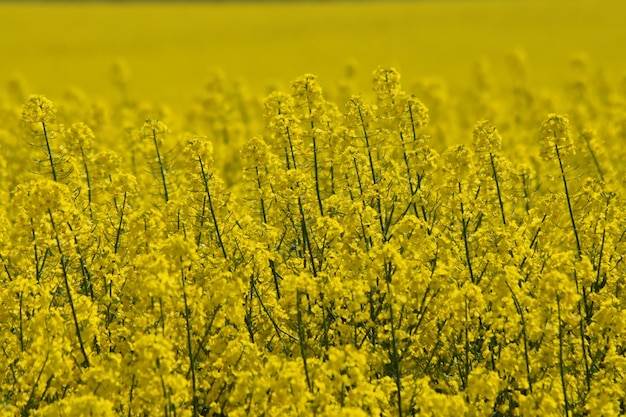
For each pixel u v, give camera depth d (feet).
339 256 33.55
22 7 325.62
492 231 35.01
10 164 62.23
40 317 29.43
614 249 36.94
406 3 349.00
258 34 263.90
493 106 92.53
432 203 37.88
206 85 98.02
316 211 37.91
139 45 246.88
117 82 120.26
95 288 34.22
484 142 38.40
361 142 40.78
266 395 26.11
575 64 111.14
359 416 23.58
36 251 32.71
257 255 32.71
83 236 32.50
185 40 255.50
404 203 38.63
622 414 28.32
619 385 28.76
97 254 35.04
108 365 27.02
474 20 272.31
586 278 31.81
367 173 39.06
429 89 93.71
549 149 37.83
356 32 259.19
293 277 28.32
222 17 307.58
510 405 29.22
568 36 229.86
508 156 60.23
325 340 29.99
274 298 32.68
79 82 180.24
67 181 37.81
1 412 25.90
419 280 30.04
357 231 33.06
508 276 29.76
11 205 45.70
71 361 27.61
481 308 29.53
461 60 202.69
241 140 75.20
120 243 36.24
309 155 39.73
